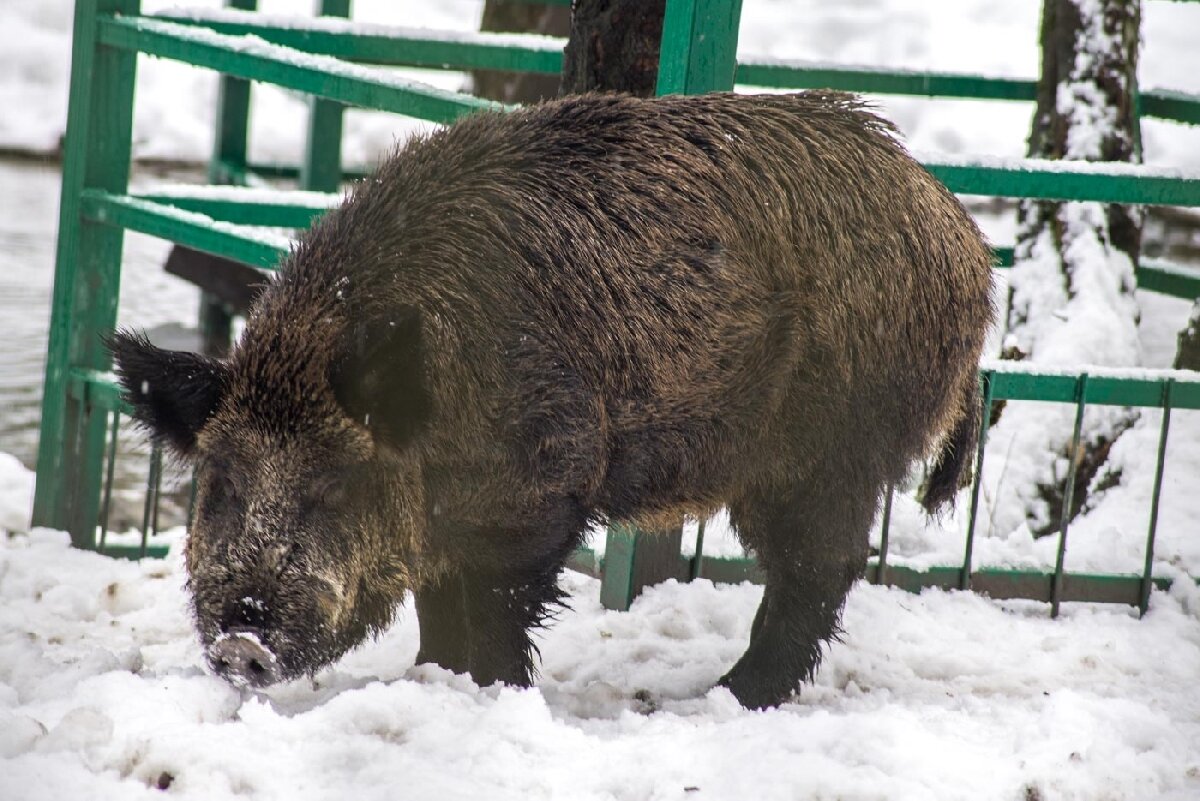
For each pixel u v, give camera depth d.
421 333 15.65
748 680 19.16
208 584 15.58
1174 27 82.56
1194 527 25.80
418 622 21.20
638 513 18.36
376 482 16.33
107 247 25.23
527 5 40.75
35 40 74.81
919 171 19.16
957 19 87.88
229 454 16.02
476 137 17.62
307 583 15.67
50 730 14.72
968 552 23.22
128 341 16.45
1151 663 21.06
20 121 70.50
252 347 16.39
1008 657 21.09
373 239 16.73
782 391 18.30
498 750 14.81
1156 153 70.31
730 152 17.97
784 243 17.92
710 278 17.48
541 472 16.81
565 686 19.23
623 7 22.39
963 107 77.06
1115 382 22.67
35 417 35.22
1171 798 15.05
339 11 39.38
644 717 16.94
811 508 19.02
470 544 17.30
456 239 16.78
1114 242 30.47
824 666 20.17
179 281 49.75
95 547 25.72
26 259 48.97
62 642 20.28
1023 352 30.23
